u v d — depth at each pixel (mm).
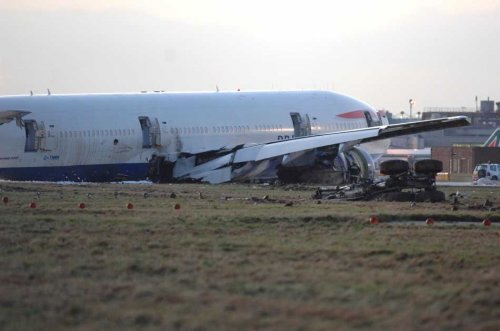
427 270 79500
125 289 71062
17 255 86375
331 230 106188
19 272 77812
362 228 108250
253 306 65500
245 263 82625
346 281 74375
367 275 77000
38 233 101312
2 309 64812
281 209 132000
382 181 162625
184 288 71438
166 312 63531
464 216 121812
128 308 64875
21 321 61594
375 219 112688
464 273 78250
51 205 136125
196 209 131500
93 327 59938
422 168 158625
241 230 105125
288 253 88188
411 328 60219
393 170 158375
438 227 110500
